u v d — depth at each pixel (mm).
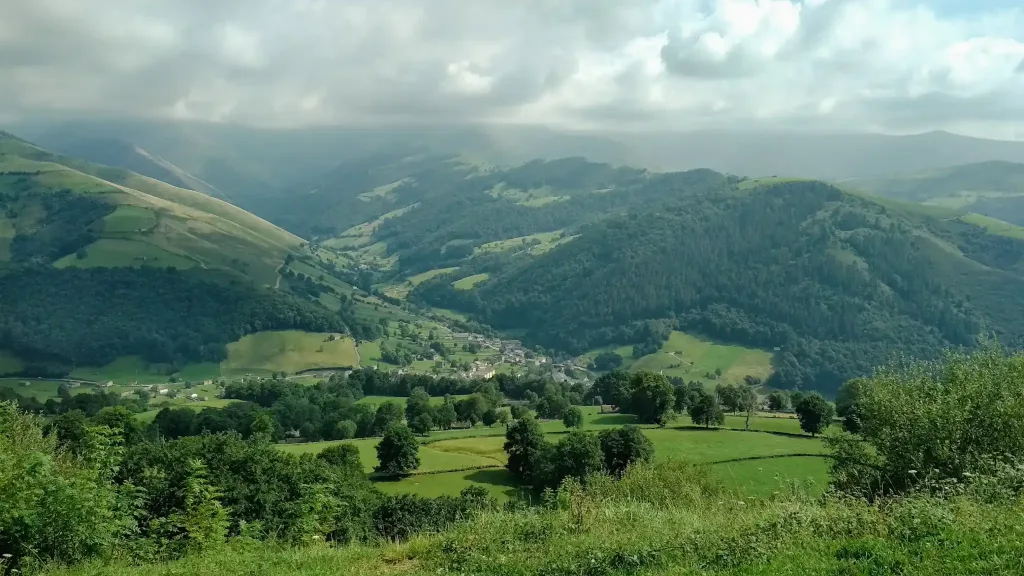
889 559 8000
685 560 9375
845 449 16906
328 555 12664
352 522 21797
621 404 96625
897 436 15758
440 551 11953
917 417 15594
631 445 53781
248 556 12578
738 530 10086
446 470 62781
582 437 51781
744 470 48094
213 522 15219
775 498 12891
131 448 22625
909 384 17094
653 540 10336
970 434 14875
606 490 17625
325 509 19625
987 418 14844
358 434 94188
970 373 16344
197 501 16625
